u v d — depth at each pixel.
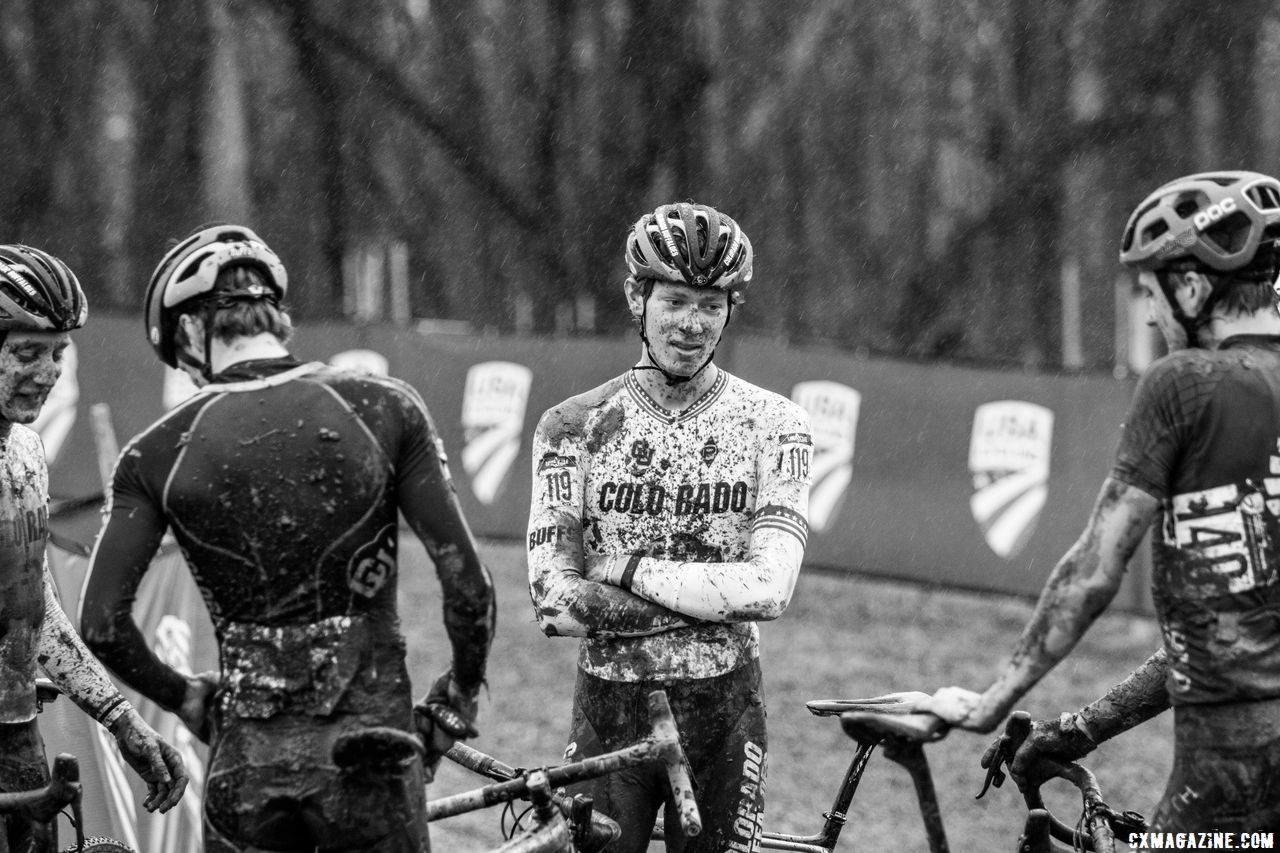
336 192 43.69
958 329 41.69
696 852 8.78
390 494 6.37
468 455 26.25
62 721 10.48
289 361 6.45
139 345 25.56
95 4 42.88
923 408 23.20
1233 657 6.04
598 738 8.80
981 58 40.56
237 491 6.21
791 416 9.04
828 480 23.73
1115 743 19.89
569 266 42.94
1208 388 6.05
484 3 42.94
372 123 43.69
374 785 6.24
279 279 6.58
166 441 6.29
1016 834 16.59
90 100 43.56
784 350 23.92
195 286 6.34
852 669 23.22
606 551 8.94
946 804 17.56
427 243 44.16
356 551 6.29
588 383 25.78
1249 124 39.38
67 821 10.17
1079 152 40.25
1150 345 25.05
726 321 8.84
